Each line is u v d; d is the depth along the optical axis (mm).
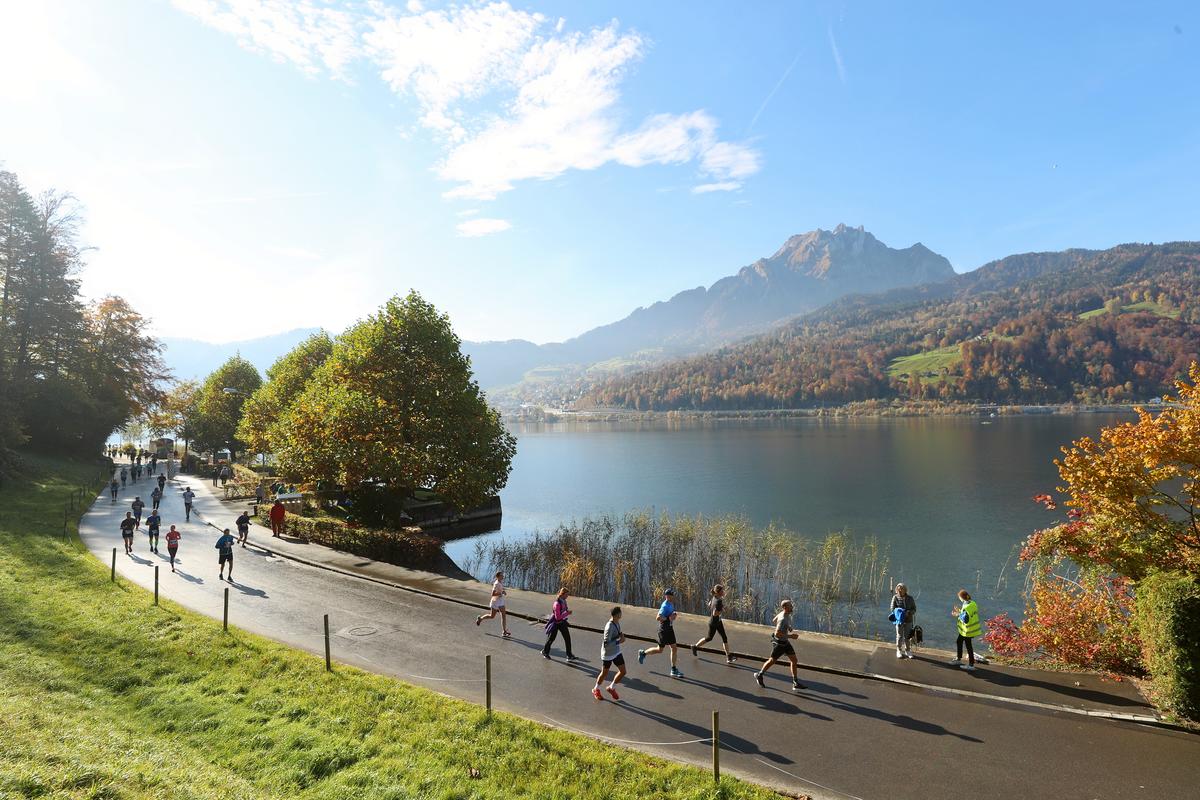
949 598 35469
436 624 20328
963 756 12008
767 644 18453
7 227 57844
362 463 35438
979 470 92812
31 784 8453
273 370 65000
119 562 27594
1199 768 11422
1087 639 16906
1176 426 16203
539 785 10656
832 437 169625
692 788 10664
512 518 64750
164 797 9000
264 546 32500
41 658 14984
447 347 39938
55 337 61469
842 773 11461
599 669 16641
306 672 15406
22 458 47469
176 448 108500
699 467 113375
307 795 10102
